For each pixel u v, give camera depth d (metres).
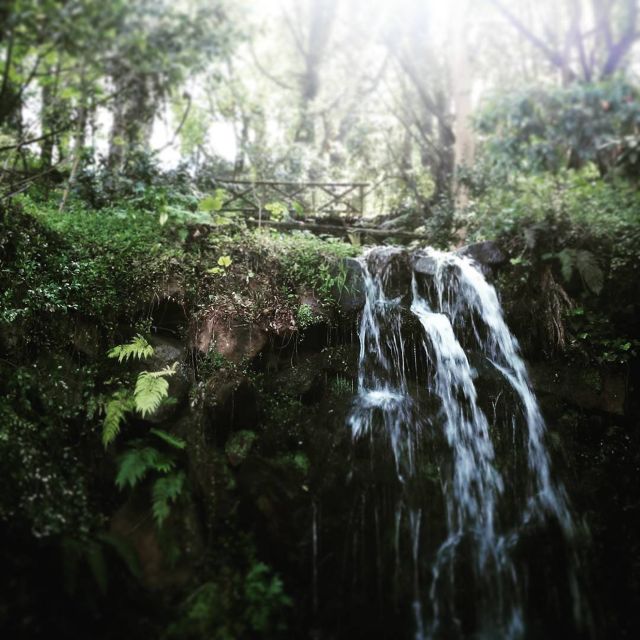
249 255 5.18
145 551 3.44
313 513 3.76
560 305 5.42
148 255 4.84
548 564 3.88
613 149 8.50
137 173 6.26
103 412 4.05
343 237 6.89
